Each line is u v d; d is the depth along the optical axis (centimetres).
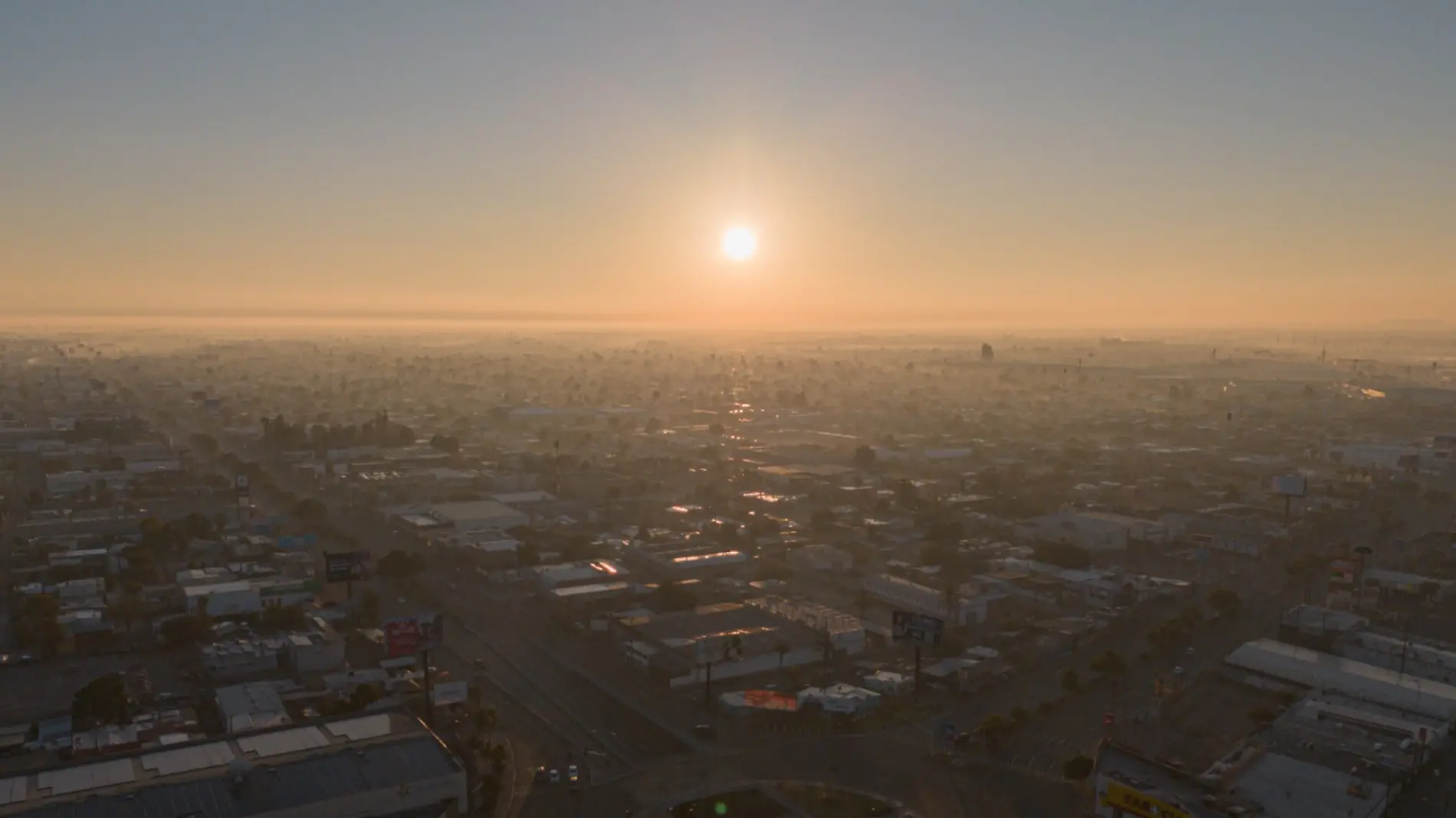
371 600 14975
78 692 11225
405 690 12206
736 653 12962
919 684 12512
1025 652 13812
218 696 11681
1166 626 14375
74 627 14138
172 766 9388
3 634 14138
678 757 10612
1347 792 9538
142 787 8875
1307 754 10344
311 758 9469
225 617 14862
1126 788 9200
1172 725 11494
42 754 10331
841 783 10044
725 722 11462
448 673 12862
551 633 14462
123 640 13938
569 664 13238
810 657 13362
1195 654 13900
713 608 14988
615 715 11675
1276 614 15738
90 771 9262
